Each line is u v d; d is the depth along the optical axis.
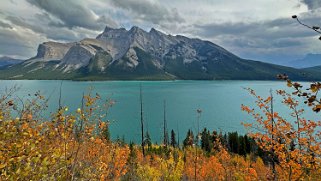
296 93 4.22
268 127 8.01
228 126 107.12
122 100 198.62
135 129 107.75
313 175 7.58
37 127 5.11
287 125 7.93
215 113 141.25
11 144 4.53
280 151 7.82
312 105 4.03
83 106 5.49
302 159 7.55
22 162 4.69
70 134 5.30
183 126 111.94
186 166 22.00
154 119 130.00
